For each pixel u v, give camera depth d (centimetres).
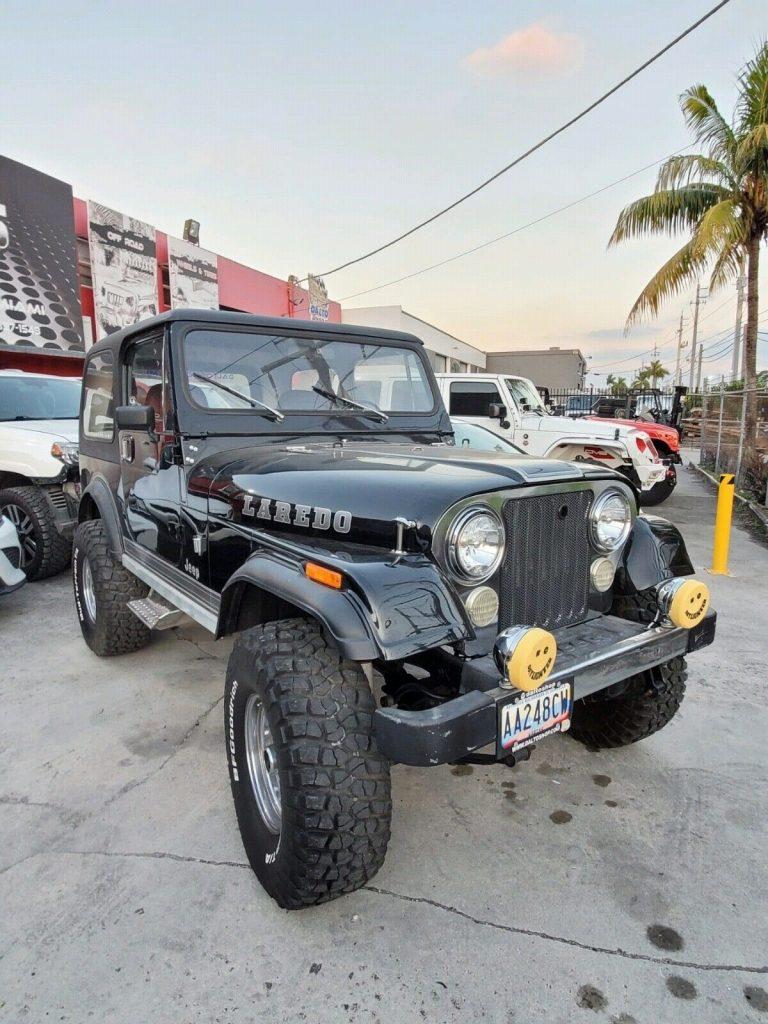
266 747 205
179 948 185
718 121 1053
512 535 198
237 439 282
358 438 310
